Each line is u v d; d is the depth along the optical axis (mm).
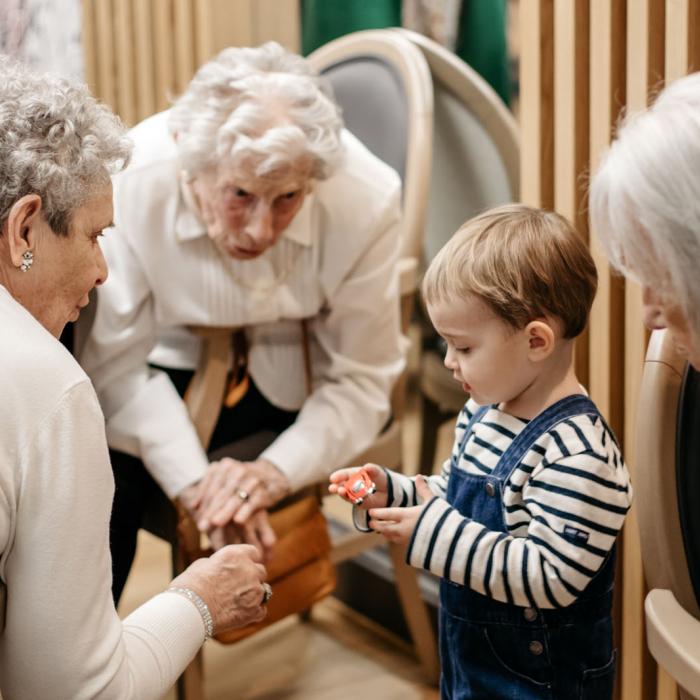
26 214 1062
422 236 2400
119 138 1138
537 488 1147
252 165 1671
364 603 2604
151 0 2863
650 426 1134
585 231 1594
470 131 2727
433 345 2781
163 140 1930
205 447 1974
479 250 1151
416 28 3154
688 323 959
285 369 2066
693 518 1127
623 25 1513
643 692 1611
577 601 1194
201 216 1866
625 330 1563
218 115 1721
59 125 1065
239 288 1922
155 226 1887
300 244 1948
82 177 1084
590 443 1135
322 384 2082
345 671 2369
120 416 1949
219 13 2768
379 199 1987
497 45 3090
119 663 1088
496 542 1146
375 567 2555
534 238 1149
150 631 1185
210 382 1971
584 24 1558
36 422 1004
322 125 1752
